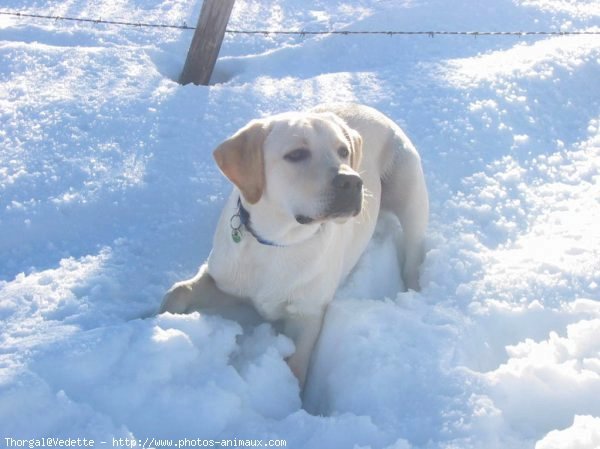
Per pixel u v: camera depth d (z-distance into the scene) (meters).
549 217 1.88
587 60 2.45
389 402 1.38
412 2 2.84
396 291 1.79
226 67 2.50
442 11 2.77
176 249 1.76
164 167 1.95
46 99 2.14
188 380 1.38
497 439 1.29
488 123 2.17
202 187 1.90
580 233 1.80
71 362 1.36
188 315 1.47
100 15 2.81
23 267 1.70
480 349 1.52
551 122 2.23
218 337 1.47
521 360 1.43
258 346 1.53
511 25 2.73
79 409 1.29
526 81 2.34
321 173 1.43
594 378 1.37
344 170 1.42
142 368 1.36
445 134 2.12
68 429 1.27
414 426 1.32
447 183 1.99
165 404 1.34
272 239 1.52
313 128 1.46
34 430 1.27
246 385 1.41
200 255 1.76
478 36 2.64
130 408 1.33
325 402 1.48
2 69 2.29
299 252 1.53
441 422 1.31
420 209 1.80
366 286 1.72
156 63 2.47
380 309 1.57
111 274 1.66
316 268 1.55
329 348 1.55
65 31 2.59
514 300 1.61
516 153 2.09
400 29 2.70
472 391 1.36
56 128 2.04
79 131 2.04
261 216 1.51
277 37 2.69
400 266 1.83
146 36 2.63
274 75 2.41
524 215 1.89
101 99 2.15
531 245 1.78
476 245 1.78
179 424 1.33
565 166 2.07
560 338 1.49
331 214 1.42
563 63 2.43
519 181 1.99
